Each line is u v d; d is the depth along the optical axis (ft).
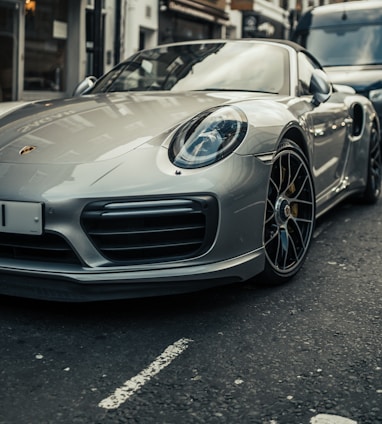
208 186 8.76
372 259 12.41
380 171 18.20
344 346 8.29
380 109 27.12
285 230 10.59
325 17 32.07
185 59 13.64
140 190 8.55
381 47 30.09
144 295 8.71
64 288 8.64
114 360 7.82
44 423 6.37
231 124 9.50
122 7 44.14
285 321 9.12
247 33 62.49
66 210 8.48
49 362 7.74
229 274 9.07
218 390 7.07
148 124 9.83
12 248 8.89
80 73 40.93
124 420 6.44
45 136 9.71
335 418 6.47
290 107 11.36
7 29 35.60
